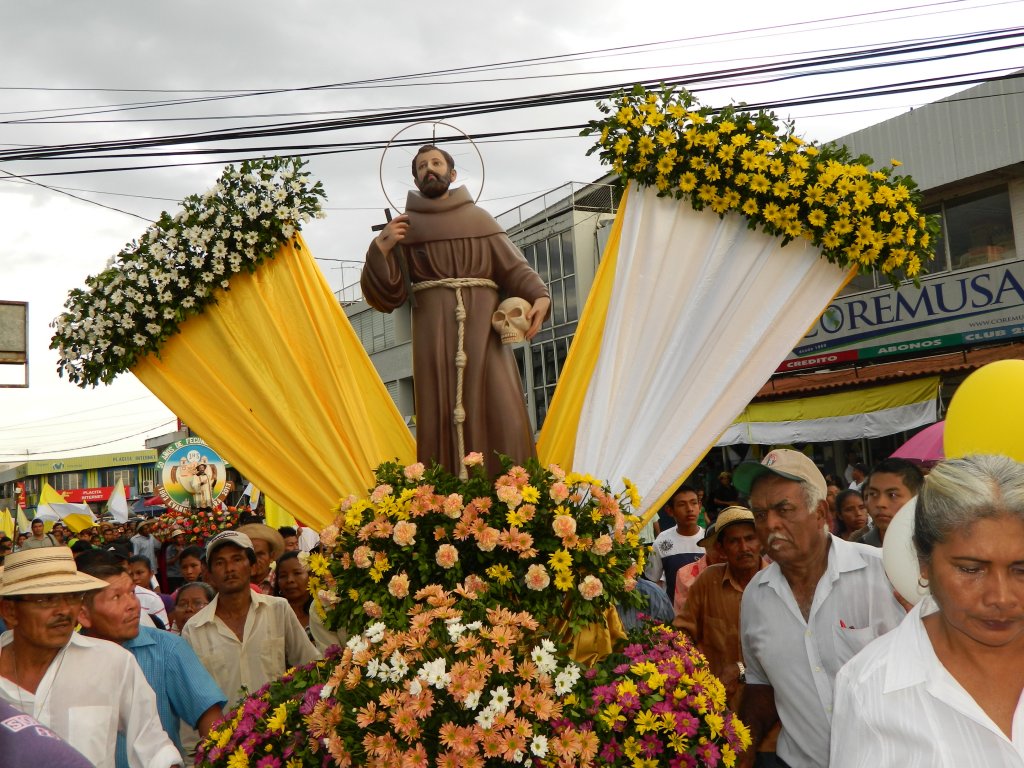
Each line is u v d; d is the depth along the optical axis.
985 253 15.23
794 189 4.80
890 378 14.46
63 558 3.50
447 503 3.73
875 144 16.31
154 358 5.18
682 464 4.73
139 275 5.03
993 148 14.76
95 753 3.46
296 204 5.12
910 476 4.58
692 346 4.88
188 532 11.29
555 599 3.68
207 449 13.99
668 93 5.06
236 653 4.73
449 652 3.17
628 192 5.09
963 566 1.95
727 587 4.79
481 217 4.80
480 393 4.64
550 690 3.13
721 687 3.55
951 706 2.00
